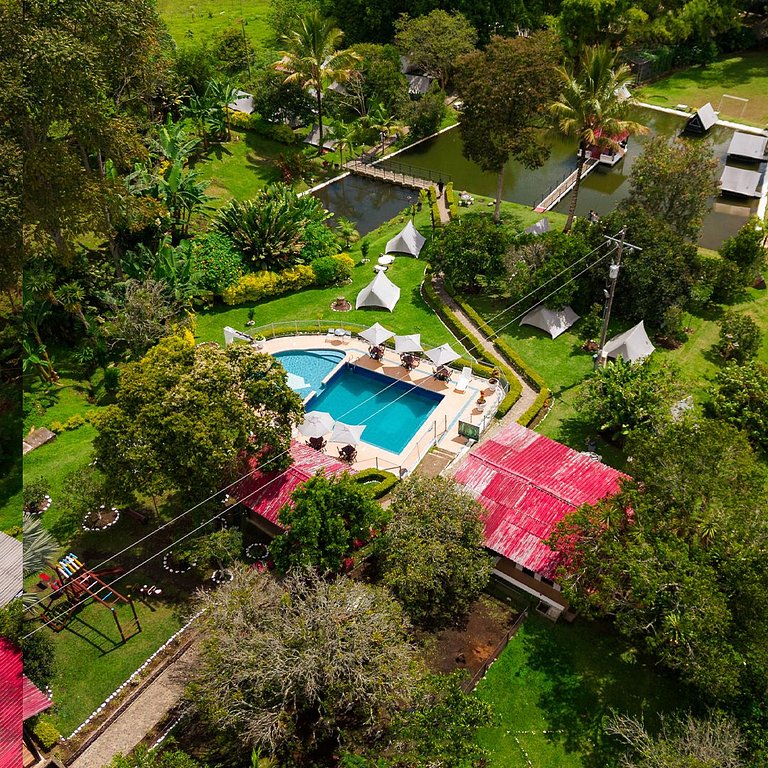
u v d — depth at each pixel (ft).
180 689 90.58
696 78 303.27
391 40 294.87
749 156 234.38
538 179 233.55
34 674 87.40
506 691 90.53
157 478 98.07
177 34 331.98
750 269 167.02
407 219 209.46
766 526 84.33
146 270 157.79
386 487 118.32
